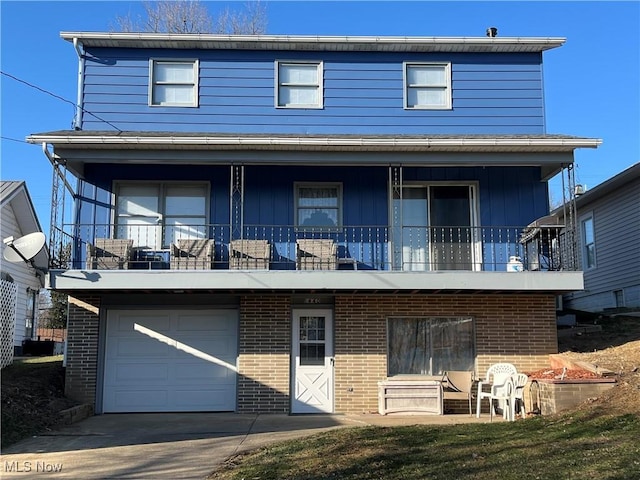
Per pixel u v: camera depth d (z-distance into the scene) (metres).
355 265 12.65
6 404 10.67
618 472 6.39
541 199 13.68
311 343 12.98
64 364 13.69
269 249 12.59
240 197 13.45
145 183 13.55
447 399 12.37
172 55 14.23
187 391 12.89
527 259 13.33
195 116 14.05
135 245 13.27
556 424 9.01
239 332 12.88
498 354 13.01
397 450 7.98
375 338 12.93
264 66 14.31
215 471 7.54
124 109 13.95
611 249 19.88
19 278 21.02
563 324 15.66
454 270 13.02
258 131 14.07
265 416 12.19
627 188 18.81
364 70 14.38
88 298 12.95
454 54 14.51
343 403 12.70
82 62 14.02
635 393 9.52
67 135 11.85
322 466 7.32
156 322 13.05
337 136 12.61
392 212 12.65
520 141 12.15
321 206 13.59
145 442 9.45
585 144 12.27
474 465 7.05
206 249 12.45
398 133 14.15
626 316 16.39
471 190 13.80
